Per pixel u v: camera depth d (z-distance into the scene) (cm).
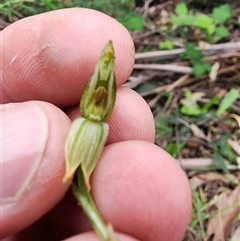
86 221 5
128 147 5
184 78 11
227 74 11
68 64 5
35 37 6
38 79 6
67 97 6
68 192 5
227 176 10
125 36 6
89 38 5
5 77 6
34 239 6
